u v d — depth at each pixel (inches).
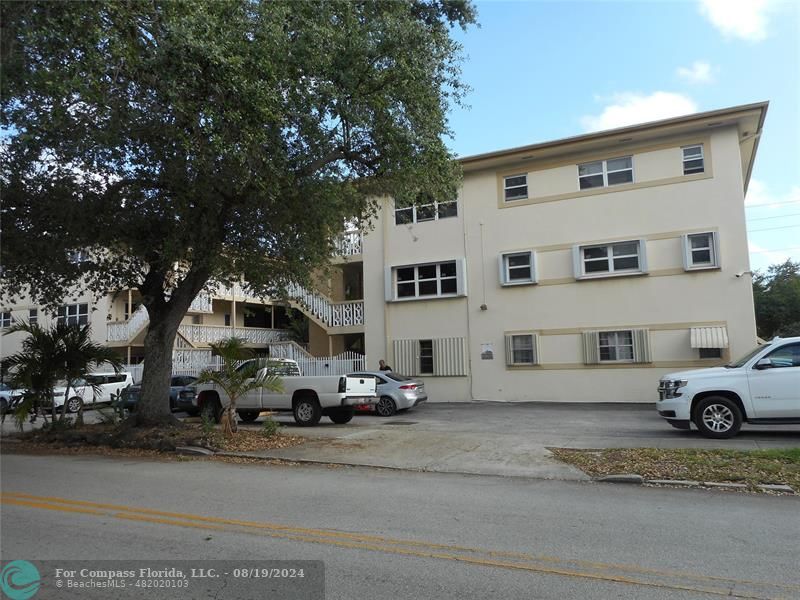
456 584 175.9
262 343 1182.3
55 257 488.1
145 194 484.7
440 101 469.1
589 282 785.6
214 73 329.7
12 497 298.0
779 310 1360.7
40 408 569.6
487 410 726.5
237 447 442.0
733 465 331.3
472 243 859.4
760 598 164.9
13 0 287.4
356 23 411.8
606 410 689.6
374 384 618.2
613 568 188.5
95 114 366.9
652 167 764.0
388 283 904.9
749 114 703.1
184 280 524.7
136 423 504.4
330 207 504.4
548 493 296.5
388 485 320.5
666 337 738.2
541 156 821.2
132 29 319.0
